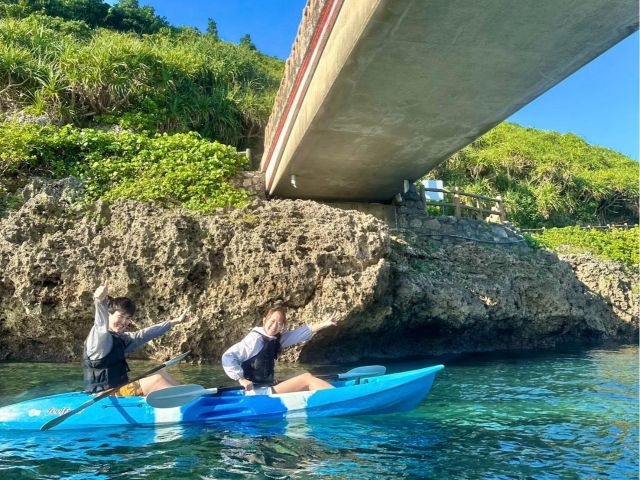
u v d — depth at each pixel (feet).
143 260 30.83
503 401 21.68
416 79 27.14
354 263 32.40
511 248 46.11
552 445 15.42
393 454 14.47
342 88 27.96
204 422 17.65
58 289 30.37
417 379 19.24
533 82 27.58
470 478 12.75
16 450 14.85
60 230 32.09
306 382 19.27
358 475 12.85
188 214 33.60
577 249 58.03
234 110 59.93
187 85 59.00
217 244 32.01
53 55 53.16
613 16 21.83
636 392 23.85
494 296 40.09
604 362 34.81
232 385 24.30
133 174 37.37
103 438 15.98
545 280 43.96
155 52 56.90
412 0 20.63
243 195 37.86
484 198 50.16
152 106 52.70
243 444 15.29
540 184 94.48
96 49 52.80
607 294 50.34
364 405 18.80
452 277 40.04
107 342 17.72
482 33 23.03
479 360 35.91
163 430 16.78
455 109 30.76
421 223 44.78
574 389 24.62
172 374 27.17
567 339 46.85
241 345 19.15
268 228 32.78
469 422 18.08
